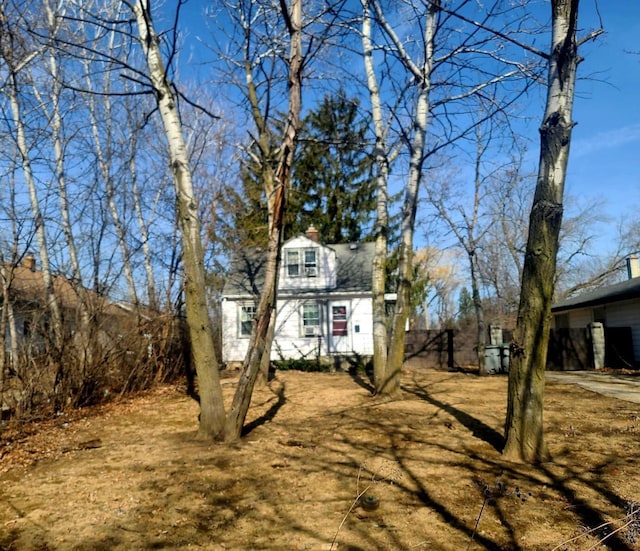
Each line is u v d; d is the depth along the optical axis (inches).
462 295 1868.8
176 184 263.7
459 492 176.4
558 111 208.8
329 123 748.6
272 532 147.6
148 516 161.5
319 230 971.3
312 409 341.7
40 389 337.4
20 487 192.9
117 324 440.8
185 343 541.3
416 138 384.5
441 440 248.1
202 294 263.7
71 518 161.5
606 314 734.5
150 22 266.4
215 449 238.4
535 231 212.5
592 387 429.1
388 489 180.7
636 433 252.7
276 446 242.8
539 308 212.8
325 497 174.4
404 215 383.2
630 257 856.3
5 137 378.0
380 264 405.7
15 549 140.8
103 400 395.5
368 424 286.8
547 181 210.7
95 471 210.2
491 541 138.5
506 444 217.6
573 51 209.0
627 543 135.2
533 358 213.5
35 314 337.7
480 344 578.6
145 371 466.3
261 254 828.6
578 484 180.5
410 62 378.9
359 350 762.8
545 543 136.6
